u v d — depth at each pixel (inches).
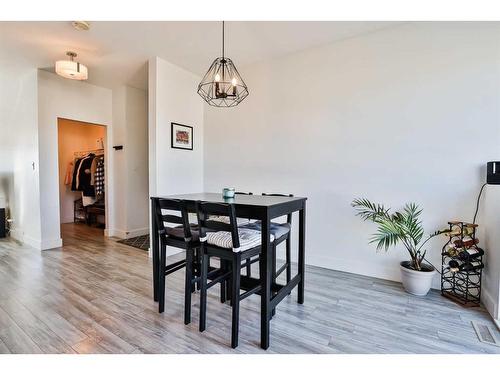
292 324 75.7
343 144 115.7
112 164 181.0
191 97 151.1
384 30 105.2
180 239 78.5
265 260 65.9
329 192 119.7
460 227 90.1
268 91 135.1
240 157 145.9
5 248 151.1
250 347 65.6
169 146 138.2
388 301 89.4
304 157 125.9
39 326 73.2
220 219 102.0
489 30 87.7
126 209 175.9
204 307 71.9
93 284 101.7
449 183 95.2
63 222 227.5
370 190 110.2
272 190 135.4
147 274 112.4
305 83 124.5
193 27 103.0
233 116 147.5
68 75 119.0
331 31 106.8
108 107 177.8
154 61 129.6
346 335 70.6
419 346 66.1
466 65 91.4
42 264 124.0
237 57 130.9
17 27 101.2
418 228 93.4
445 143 95.6
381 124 107.1
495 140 87.9
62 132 226.5
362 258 112.9
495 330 72.7
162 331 71.7
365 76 109.9
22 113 156.3
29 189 155.6
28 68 143.1
